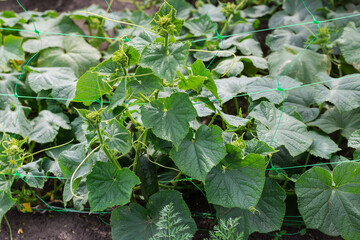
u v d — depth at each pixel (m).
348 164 2.06
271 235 2.30
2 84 2.88
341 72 3.15
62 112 2.74
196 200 2.51
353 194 2.07
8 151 2.02
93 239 2.32
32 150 2.80
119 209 2.10
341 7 3.72
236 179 1.99
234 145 1.97
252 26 3.55
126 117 2.27
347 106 2.34
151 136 2.16
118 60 1.79
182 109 1.83
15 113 2.68
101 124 2.06
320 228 2.08
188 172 1.88
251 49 3.14
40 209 2.48
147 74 1.85
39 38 3.41
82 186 2.27
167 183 2.44
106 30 4.08
